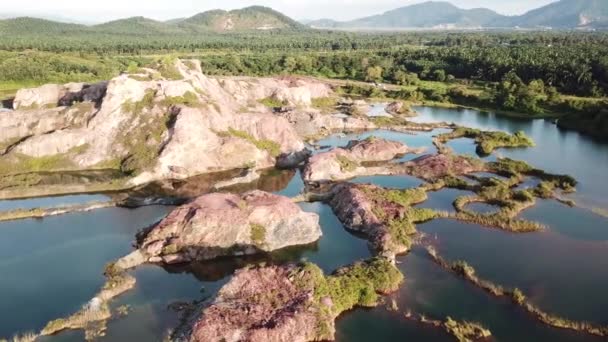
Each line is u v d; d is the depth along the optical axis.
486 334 44.69
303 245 62.53
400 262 58.00
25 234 64.75
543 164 98.81
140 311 48.41
